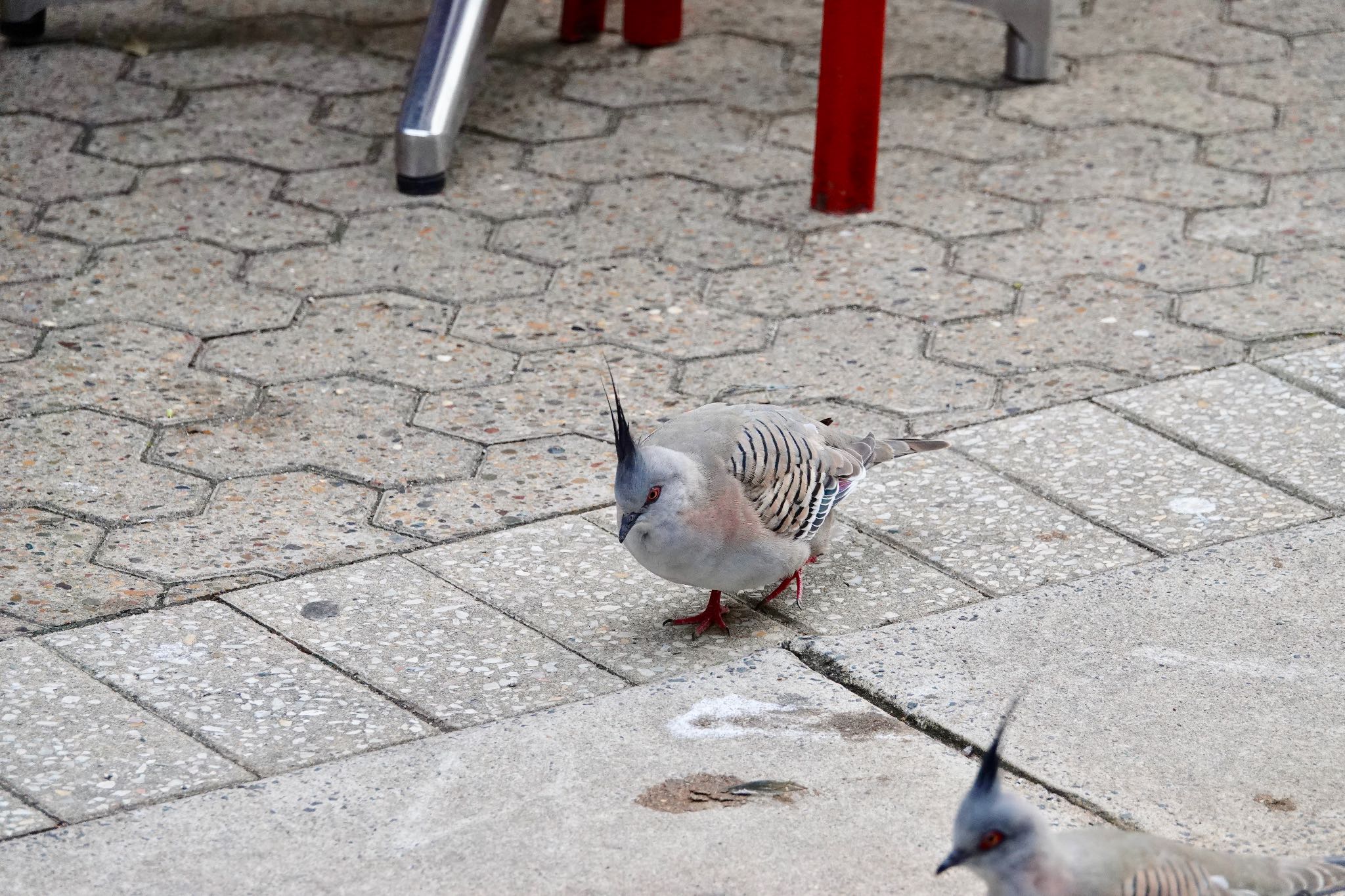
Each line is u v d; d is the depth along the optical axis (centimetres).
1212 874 340
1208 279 714
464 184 801
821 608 507
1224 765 428
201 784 420
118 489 559
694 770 428
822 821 407
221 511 550
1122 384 632
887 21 1022
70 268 710
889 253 743
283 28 981
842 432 526
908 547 538
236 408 613
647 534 460
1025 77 921
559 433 604
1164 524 543
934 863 392
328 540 537
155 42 952
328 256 730
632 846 398
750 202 789
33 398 612
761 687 465
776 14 1025
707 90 913
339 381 635
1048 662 472
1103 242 749
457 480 574
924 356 657
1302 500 554
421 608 502
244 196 780
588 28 973
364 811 411
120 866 389
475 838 401
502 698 461
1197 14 1020
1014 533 542
